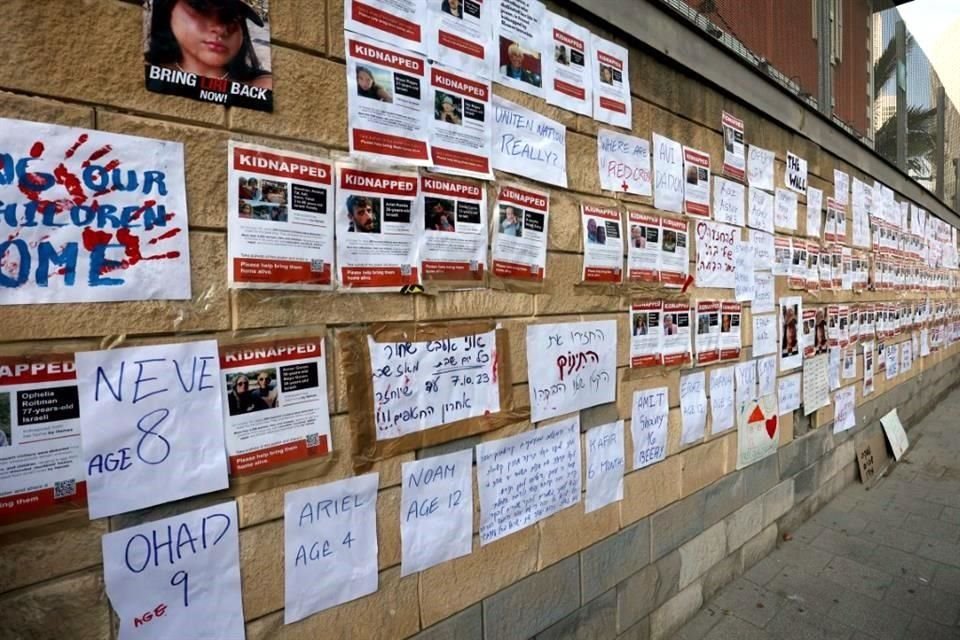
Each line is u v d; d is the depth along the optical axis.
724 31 3.33
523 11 2.14
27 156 1.16
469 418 1.97
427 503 1.87
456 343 1.93
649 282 2.75
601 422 2.52
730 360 3.37
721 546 3.35
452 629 1.95
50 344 1.19
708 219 3.16
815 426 4.49
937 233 8.21
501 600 2.12
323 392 1.61
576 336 2.38
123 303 1.28
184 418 1.37
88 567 1.25
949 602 3.26
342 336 1.64
